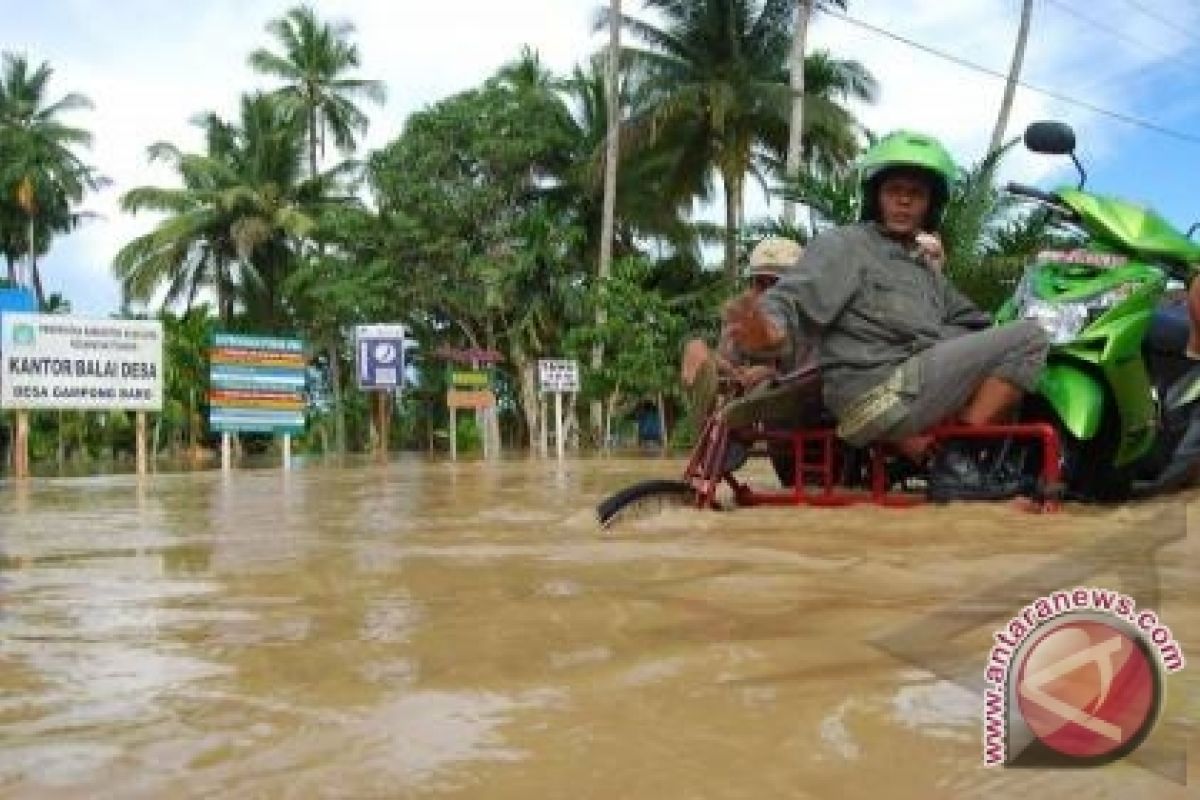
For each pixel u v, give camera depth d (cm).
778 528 409
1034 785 137
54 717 174
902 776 141
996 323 509
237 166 4159
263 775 146
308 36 4366
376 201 3531
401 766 148
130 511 641
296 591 291
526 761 149
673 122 3100
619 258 3638
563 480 911
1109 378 461
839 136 2923
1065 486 477
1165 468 512
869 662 196
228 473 1536
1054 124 459
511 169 3416
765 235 1911
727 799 135
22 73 4556
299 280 3719
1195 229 488
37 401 1520
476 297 3488
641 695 178
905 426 460
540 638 221
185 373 4075
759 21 2997
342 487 880
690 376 504
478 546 381
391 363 2266
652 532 410
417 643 219
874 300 471
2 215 4534
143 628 245
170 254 4112
